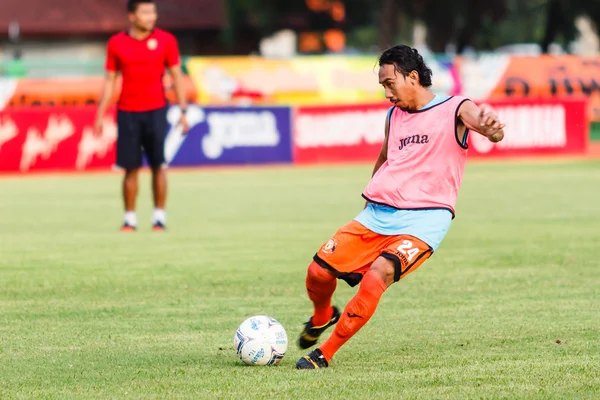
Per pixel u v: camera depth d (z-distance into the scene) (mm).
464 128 15297
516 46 162250
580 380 13922
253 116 65938
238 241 31562
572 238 31719
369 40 187000
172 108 64312
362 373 14531
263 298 21656
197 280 24031
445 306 20531
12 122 61594
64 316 19672
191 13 109562
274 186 53062
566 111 70938
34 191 51750
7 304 21016
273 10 128250
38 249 29875
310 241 31453
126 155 33938
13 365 15352
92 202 46156
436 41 121062
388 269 14742
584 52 141000
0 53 104562
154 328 18422
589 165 64500
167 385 13898
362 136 68000
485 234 32938
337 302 21641
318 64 80938
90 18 104312
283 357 15688
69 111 62500
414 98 15461
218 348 16656
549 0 115562
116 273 25141
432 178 15297
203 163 65125
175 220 38125
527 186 51531
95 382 14164
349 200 45656
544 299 21188
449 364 15102
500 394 13141
